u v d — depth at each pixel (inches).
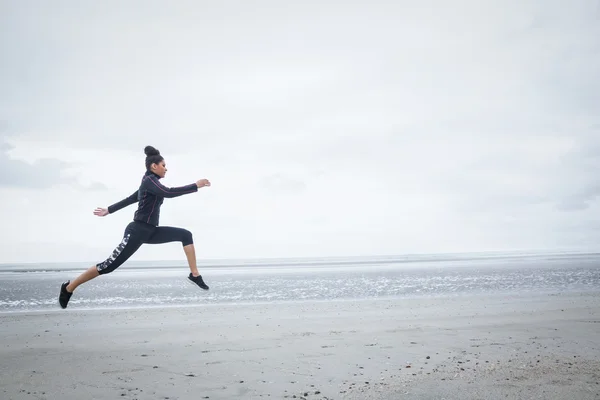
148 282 1079.6
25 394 185.9
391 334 315.9
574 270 1267.2
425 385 190.5
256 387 193.5
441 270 1481.3
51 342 305.4
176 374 216.4
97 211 232.4
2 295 734.5
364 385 193.6
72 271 2368.4
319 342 290.4
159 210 225.9
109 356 257.8
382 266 2214.6
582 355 239.9
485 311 432.5
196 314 452.4
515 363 224.4
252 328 353.7
